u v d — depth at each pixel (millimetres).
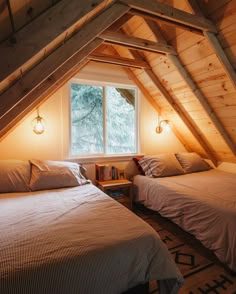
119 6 1490
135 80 3314
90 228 1387
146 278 1219
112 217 1564
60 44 1281
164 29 2354
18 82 1191
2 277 959
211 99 2664
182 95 2934
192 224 2195
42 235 1294
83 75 3020
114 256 1159
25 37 834
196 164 3463
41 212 1655
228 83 2281
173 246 2244
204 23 1886
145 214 3098
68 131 2986
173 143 3861
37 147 2799
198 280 1727
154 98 3461
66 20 898
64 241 1223
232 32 1885
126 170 3461
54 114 2873
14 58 821
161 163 3205
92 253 1134
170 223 2797
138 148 3576
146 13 1692
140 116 3521
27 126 2729
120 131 3494
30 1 729
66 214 1618
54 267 1041
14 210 1694
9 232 1334
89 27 1365
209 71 2336
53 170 2416
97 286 1092
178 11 1774
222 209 1901
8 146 2650
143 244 1266
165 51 2365
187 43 2260
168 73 2777
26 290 964
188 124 3344
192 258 2029
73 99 3104
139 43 2203
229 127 2879
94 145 3285
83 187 2385
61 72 1859
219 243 1863
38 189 2260
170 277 1263
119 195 3041
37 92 1792
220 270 1850
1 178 2193
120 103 3469
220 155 3551
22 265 1025
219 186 2539
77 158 3059
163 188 2662
